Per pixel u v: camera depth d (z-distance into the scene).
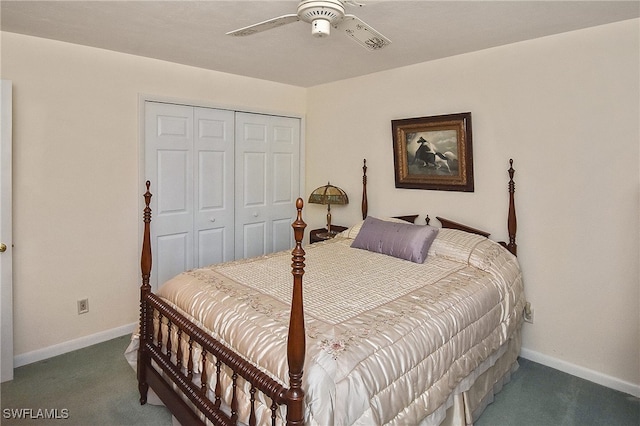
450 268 2.51
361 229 3.15
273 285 2.10
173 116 3.35
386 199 3.61
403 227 2.90
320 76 3.75
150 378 2.16
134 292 3.21
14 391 2.36
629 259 2.36
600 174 2.44
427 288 2.14
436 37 2.60
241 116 3.83
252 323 1.66
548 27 2.43
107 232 3.03
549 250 2.67
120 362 2.73
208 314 1.84
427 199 3.31
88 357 2.79
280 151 4.19
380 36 1.92
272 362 1.45
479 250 2.61
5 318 2.47
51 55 2.70
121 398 2.30
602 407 2.25
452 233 2.86
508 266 2.60
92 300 2.99
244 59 3.16
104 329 3.06
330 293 2.04
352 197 3.90
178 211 3.45
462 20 2.30
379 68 3.44
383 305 1.88
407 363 1.56
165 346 2.15
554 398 2.34
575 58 2.49
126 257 3.15
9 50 2.54
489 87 2.88
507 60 2.78
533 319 2.77
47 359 2.76
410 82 3.35
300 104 4.27
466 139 2.99
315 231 4.03
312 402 1.29
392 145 3.52
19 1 2.08
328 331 1.57
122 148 3.07
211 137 3.62
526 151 2.74
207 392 1.74
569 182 2.56
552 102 2.60
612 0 2.03
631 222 2.34
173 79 3.29
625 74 2.32
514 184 2.79
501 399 2.33
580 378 2.57
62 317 2.85
